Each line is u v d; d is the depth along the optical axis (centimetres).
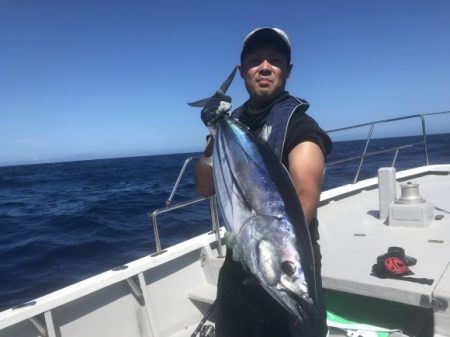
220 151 164
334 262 288
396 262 253
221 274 195
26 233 1133
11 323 241
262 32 181
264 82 183
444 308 222
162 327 312
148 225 1088
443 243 312
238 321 185
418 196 376
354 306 269
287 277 133
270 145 167
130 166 6153
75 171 5606
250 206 146
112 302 290
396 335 236
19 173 6044
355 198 509
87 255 848
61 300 260
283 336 172
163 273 323
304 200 153
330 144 169
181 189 1978
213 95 181
